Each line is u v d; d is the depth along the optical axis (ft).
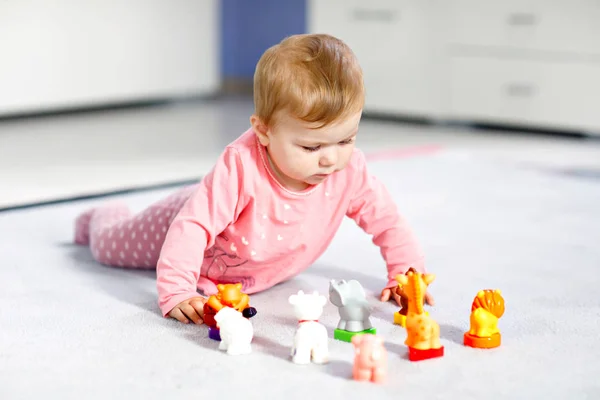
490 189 7.07
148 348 3.72
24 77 10.73
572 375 3.45
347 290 3.79
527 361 3.59
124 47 11.69
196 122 10.87
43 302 4.33
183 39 12.40
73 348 3.71
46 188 7.07
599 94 9.62
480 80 10.48
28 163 8.13
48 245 5.42
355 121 3.79
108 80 11.60
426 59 10.84
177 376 3.41
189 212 4.12
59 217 6.12
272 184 4.12
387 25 11.03
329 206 4.33
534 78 10.07
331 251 5.30
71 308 4.25
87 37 11.26
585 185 7.26
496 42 10.26
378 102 11.37
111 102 12.11
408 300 3.63
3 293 4.46
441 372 3.45
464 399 3.22
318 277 4.80
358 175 4.35
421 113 11.03
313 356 3.55
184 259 4.09
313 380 3.37
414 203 6.54
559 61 9.84
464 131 10.38
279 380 3.37
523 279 4.74
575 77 9.76
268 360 3.58
